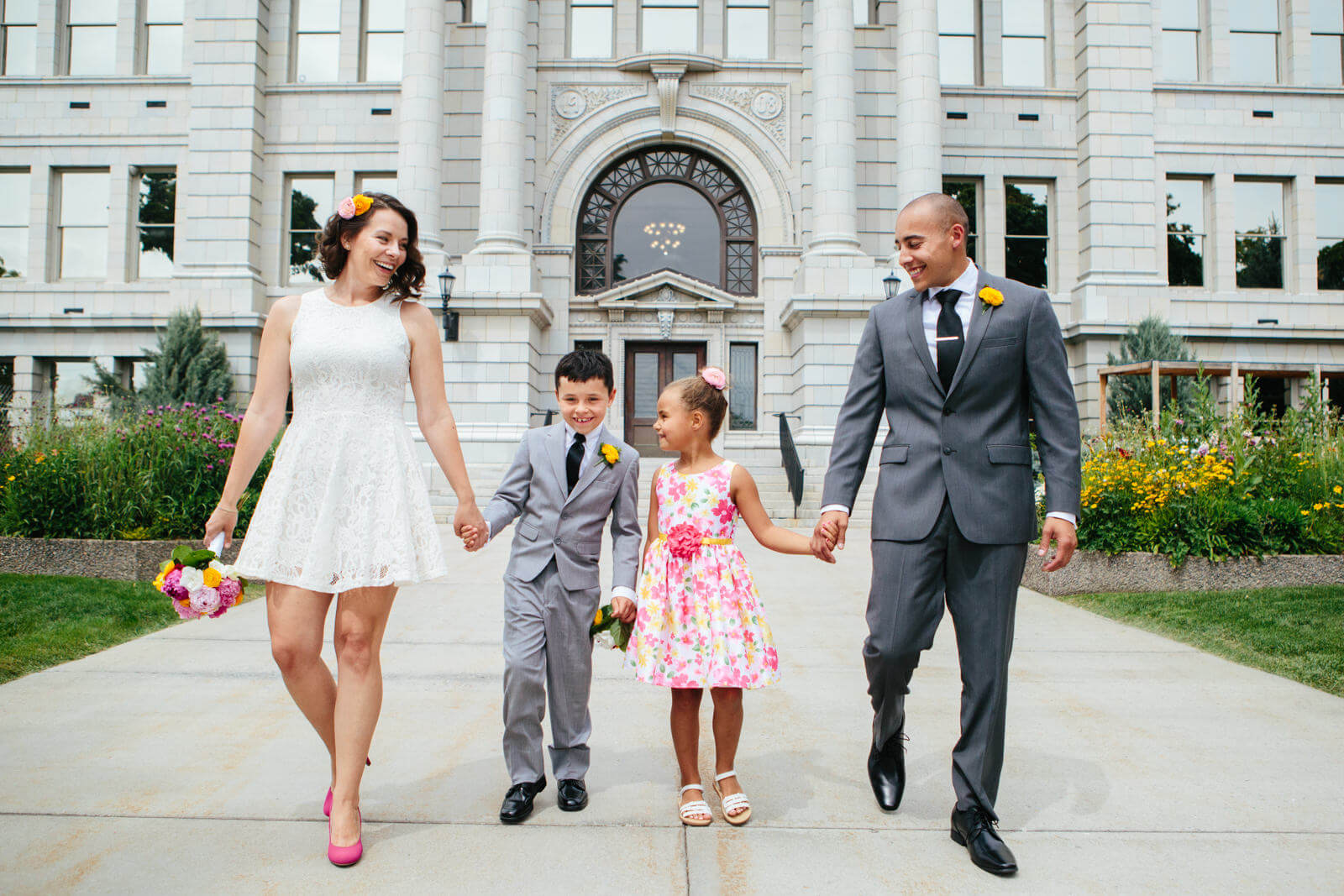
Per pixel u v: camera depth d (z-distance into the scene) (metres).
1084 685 4.66
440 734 3.78
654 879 2.43
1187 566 7.38
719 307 18.41
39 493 7.80
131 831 2.72
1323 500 8.09
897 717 2.91
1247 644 5.51
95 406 14.73
